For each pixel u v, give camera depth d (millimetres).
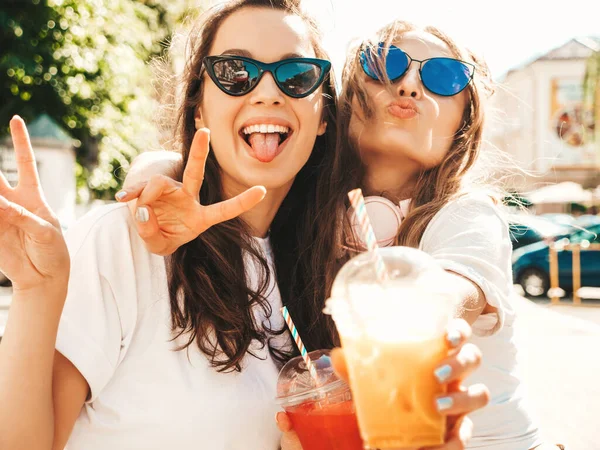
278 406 2057
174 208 1758
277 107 2076
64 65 13742
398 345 1334
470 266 1929
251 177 2096
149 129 15328
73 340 1841
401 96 2398
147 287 2018
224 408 1956
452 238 2043
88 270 1929
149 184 1722
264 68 2057
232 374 2012
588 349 8438
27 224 1555
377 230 2457
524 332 9711
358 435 1767
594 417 5602
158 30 16234
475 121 2490
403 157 2492
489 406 2152
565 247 13297
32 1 13375
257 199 1719
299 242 2391
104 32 14320
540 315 11336
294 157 2143
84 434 1949
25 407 1611
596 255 13508
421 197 2418
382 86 2445
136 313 1979
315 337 2258
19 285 1616
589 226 15055
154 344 1985
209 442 1937
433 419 1352
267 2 2172
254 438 1988
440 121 2436
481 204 2164
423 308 1351
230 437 1952
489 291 1843
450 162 2447
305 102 2117
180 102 2340
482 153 2629
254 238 2217
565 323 10438
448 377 1332
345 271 1417
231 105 2070
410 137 2400
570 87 29047
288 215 2434
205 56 2176
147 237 1742
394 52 2404
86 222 2025
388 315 1341
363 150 2521
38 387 1627
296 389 1812
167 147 2631
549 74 29094
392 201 2531
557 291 14031
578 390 6500
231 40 2102
